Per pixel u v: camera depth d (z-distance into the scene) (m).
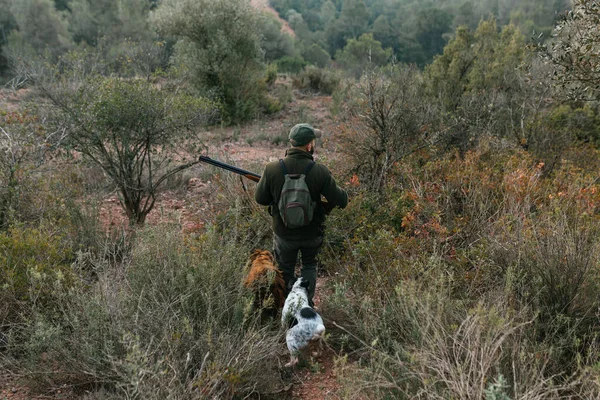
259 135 12.63
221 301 3.56
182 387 2.70
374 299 3.69
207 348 3.11
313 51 72.50
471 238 4.56
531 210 5.02
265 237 5.17
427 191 5.28
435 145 6.80
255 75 15.83
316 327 3.24
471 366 2.51
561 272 3.50
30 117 5.32
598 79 4.81
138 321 3.23
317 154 8.45
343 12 104.69
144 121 5.39
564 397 2.58
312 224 3.77
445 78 10.72
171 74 6.71
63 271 3.85
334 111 13.72
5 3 44.84
